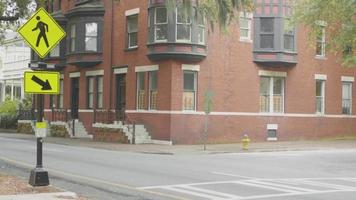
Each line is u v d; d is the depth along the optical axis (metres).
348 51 27.19
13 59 59.56
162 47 30.89
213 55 32.31
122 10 35.22
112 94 35.97
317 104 37.03
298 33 35.34
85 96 38.56
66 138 37.19
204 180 14.81
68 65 40.59
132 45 34.50
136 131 32.03
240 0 13.62
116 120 35.12
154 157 23.02
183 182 14.34
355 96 38.97
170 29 30.75
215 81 32.34
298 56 35.47
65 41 40.81
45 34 12.34
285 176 16.22
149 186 13.57
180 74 31.20
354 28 25.14
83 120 38.66
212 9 13.30
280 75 34.84
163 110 31.36
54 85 12.45
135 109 33.66
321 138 36.88
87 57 37.25
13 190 11.62
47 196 10.90
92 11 37.06
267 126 34.38
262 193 12.52
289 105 35.31
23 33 12.10
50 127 40.69
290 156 24.53
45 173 12.41
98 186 13.51
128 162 20.03
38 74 12.30
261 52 33.88
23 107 48.84
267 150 27.83
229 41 32.88
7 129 50.16
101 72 37.09
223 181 14.63
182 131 31.16
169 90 31.03
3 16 17.36
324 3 25.53
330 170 18.62
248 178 15.40
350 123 38.62
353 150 28.42
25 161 19.48
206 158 22.88
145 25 33.06
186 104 31.48
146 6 33.00
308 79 36.22
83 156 22.47
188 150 27.25
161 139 31.41
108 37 36.56
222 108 32.59
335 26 26.53
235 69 33.16
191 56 30.89
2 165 17.80
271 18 33.94
